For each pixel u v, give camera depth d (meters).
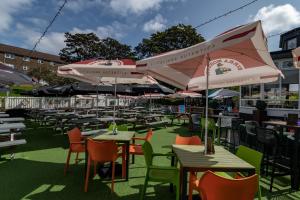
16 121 9.05
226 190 2.46
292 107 9.80
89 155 4.38
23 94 17.78
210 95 16.67
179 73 5.14
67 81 34.41
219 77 5.57
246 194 2.49
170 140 9.68
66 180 4.82
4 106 16.84
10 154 6.60
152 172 3.87
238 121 7.79
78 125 9.16
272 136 5.18
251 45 3.55
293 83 10.91
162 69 5.00
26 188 4.40
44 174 5.14
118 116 14.29
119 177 5.02
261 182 5.01
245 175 3.47
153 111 16.78
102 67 6.55
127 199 4.03
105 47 48.91
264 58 4.07
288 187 4.77
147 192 4.33
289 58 11.05
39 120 13.84
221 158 3.49
